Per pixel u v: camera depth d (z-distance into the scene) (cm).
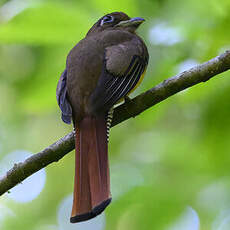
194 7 1091
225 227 1266
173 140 1405
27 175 935
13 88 1518
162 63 1079
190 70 936
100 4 1086
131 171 1439
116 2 1088
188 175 1327
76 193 831
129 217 1280
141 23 1104
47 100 1127
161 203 1273
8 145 1606
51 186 1644
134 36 1070
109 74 955
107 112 925
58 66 1116
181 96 1167
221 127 1168
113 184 1361
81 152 882
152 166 1410
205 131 1181
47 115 1639
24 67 1448
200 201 1293
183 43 1075
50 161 937
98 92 930
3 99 1552
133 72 989
